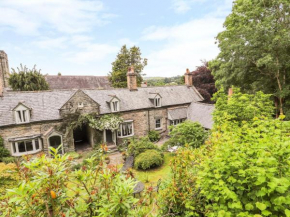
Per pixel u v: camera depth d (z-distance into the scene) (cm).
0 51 3603
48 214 255
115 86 3719
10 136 1691
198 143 1434
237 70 1434
